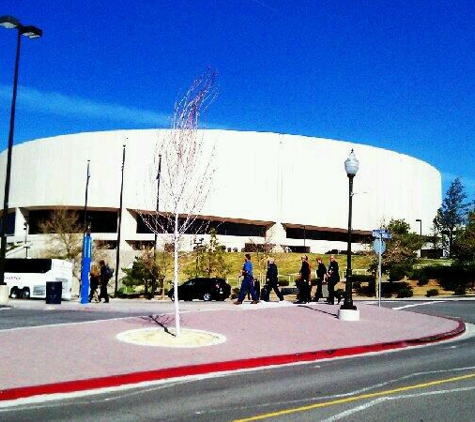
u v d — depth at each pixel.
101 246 67.12
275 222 89.50
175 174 15.31
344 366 11.39
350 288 18.80
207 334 14.06
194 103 15.48
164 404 7.81
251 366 11.20
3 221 23.02
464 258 46.94
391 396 8.27
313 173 92.62
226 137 87.62
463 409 7.45
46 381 8.64
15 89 22.47
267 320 17.34
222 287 39.16
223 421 6.86
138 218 83.56
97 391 8.66
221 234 89.12
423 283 47.28
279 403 7.87
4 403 7.78
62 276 35.94
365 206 96.56
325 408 7.53
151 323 15.77
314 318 18.45
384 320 19.22
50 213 84.62
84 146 85.12
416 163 106.06
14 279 35.66
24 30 22.31
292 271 62.19
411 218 103.94
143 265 48.16
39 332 13.39
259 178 88.81
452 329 17.94
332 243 96.88
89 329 14.09
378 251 25.84
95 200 83.56
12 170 92.12
